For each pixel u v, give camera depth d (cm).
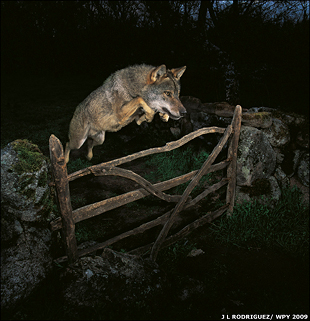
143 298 235
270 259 327
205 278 285
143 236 352
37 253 224
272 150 418
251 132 393
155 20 952
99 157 588
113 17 1266
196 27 817
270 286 285
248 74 722
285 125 436
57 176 214
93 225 369
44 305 213
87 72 1461
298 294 275
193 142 557
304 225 375
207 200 435
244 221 369
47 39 1441
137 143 645
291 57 708
